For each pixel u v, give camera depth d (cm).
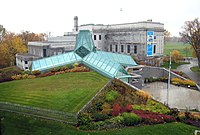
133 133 2814
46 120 3050
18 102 3591
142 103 3706
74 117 3019
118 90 4019
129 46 8450
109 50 9388
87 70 5447
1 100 3700
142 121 3114
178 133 2888
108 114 3195
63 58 5994
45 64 5806
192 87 5347
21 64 7200
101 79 4750
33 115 3183
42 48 7400
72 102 3522
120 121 3009
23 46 10106
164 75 6309
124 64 6306
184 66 8294
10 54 9606
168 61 8506
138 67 6178
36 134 2830
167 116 3300
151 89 5206
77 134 2753
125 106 3503
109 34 9275
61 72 5409
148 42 7900
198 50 7975
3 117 3197
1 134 2881
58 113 3108
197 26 8131
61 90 4109
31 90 4184
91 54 5931
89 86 4288
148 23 7850
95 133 2778
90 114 3142
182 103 4188
